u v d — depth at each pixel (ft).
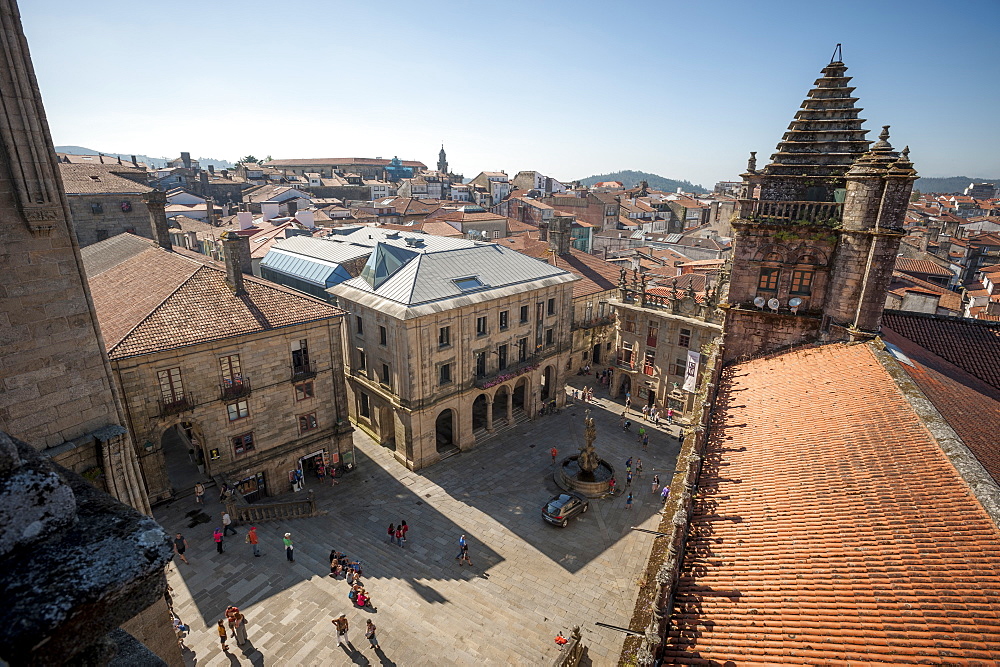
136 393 105.70
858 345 81.92
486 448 164.55
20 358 47.34
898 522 45.96
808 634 39.17
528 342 175.52
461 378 155.22
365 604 95.09
